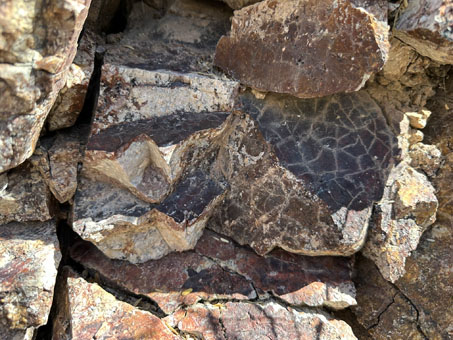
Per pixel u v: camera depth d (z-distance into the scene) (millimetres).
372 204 315
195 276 327
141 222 308
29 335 287
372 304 337
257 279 326
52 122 322
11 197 298
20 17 198
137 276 326
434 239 341
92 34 383
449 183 338
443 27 274
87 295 306
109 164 298
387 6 297
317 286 323
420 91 365
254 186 337
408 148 346
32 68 218
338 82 290
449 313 320
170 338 285
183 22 447
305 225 318
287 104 348
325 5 282
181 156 306
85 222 299
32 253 291
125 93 319
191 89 326
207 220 348
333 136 338
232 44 351
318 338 299
